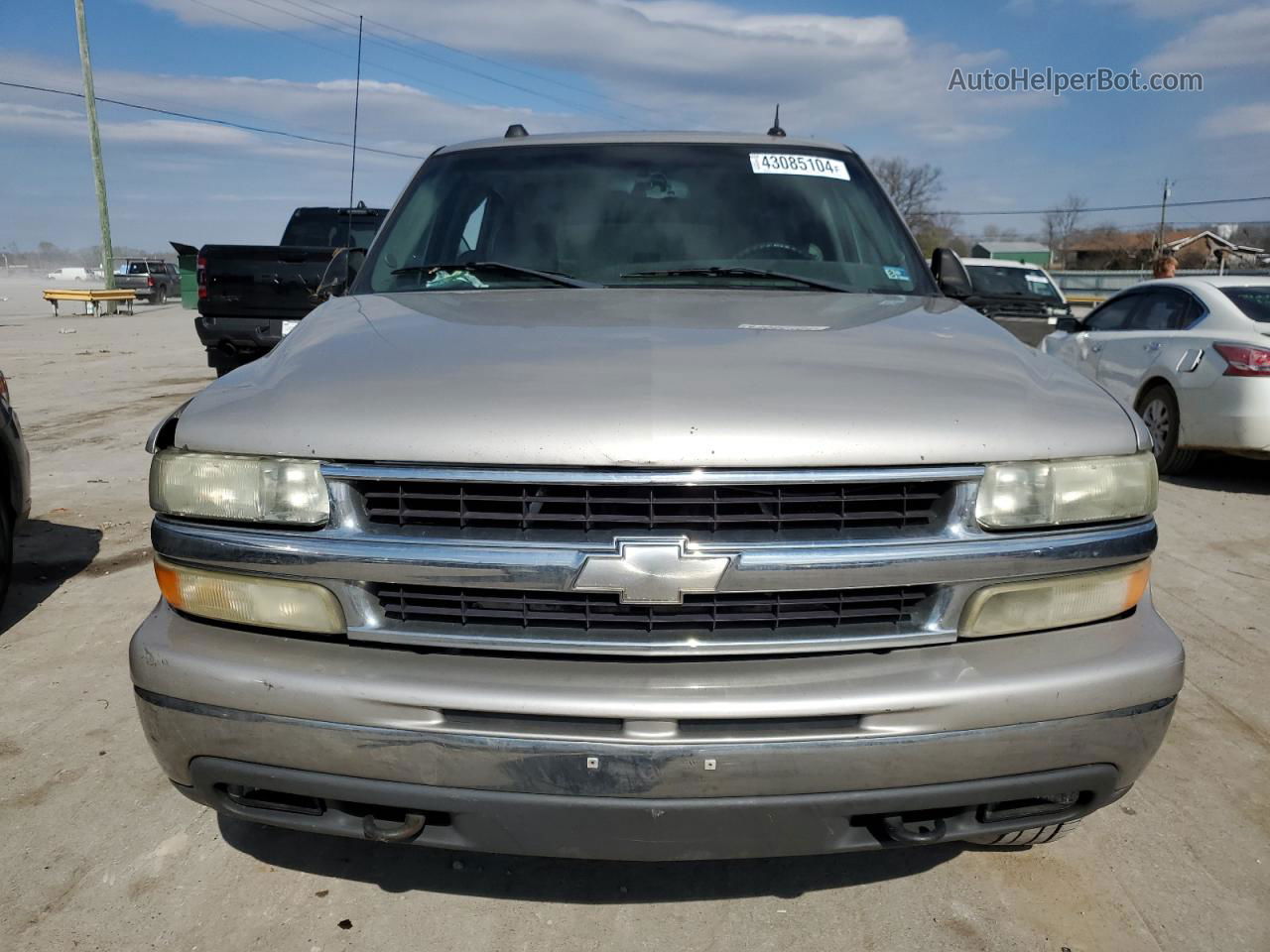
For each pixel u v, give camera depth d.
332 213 13.62
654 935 2.36
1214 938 2.37
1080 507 2.06
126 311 32.06
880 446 1.96
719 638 1.96
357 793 1.99
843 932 2.37
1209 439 7.13
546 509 1.96
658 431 1.92
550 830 1.96
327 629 2.03
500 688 1.92
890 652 2.01
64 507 6.14
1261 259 48.22
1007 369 2.29
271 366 2.38
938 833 2.05
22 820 2.82
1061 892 2.53
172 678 2.05
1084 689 2.00
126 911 2.44
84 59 32.66
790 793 1.93
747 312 2.68
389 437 1.97
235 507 2.04
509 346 2.29
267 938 2.35
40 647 4.03
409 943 2.33
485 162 3.62
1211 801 2.96
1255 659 4.01
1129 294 8.56
